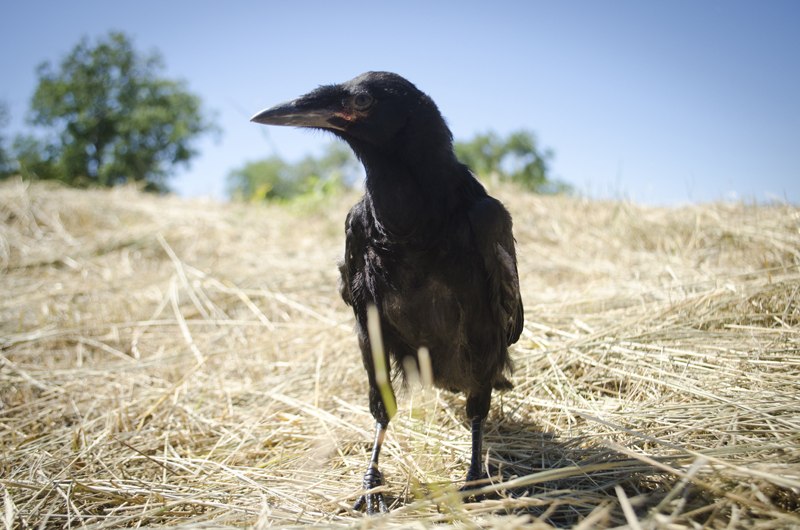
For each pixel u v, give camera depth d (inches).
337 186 45.6
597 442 14.9
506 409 17.4
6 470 15.3
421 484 14.5
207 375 20.1
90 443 16.4
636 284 22.8
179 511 13.6
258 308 25.2
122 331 23.5
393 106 14.8
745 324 18.8
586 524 10.8
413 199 14.5
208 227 37.0
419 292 14.8
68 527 13.0
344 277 16.2
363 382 19.4
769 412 14.3
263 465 15.4
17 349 22.0
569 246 29.8
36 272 29.8
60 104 172.2
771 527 11.0
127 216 38.6
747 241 25.5
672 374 16.7
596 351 18.5
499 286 15.2
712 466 12.0
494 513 12.6
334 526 12.2
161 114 172.7
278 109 15.7
